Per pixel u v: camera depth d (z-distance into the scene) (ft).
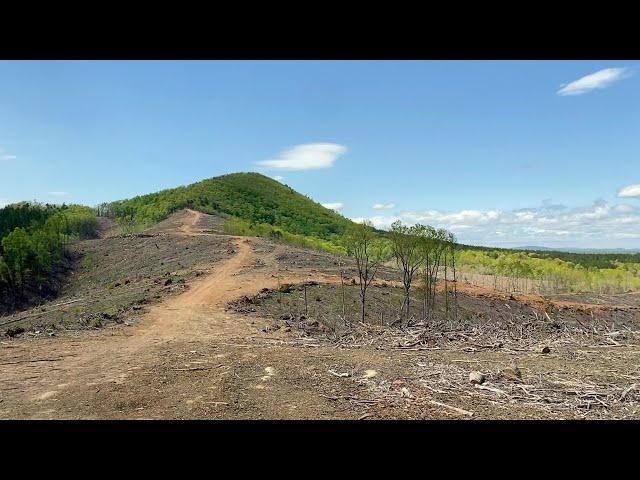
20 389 23.90
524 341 33.81
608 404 20.62
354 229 113.50
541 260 269.03
